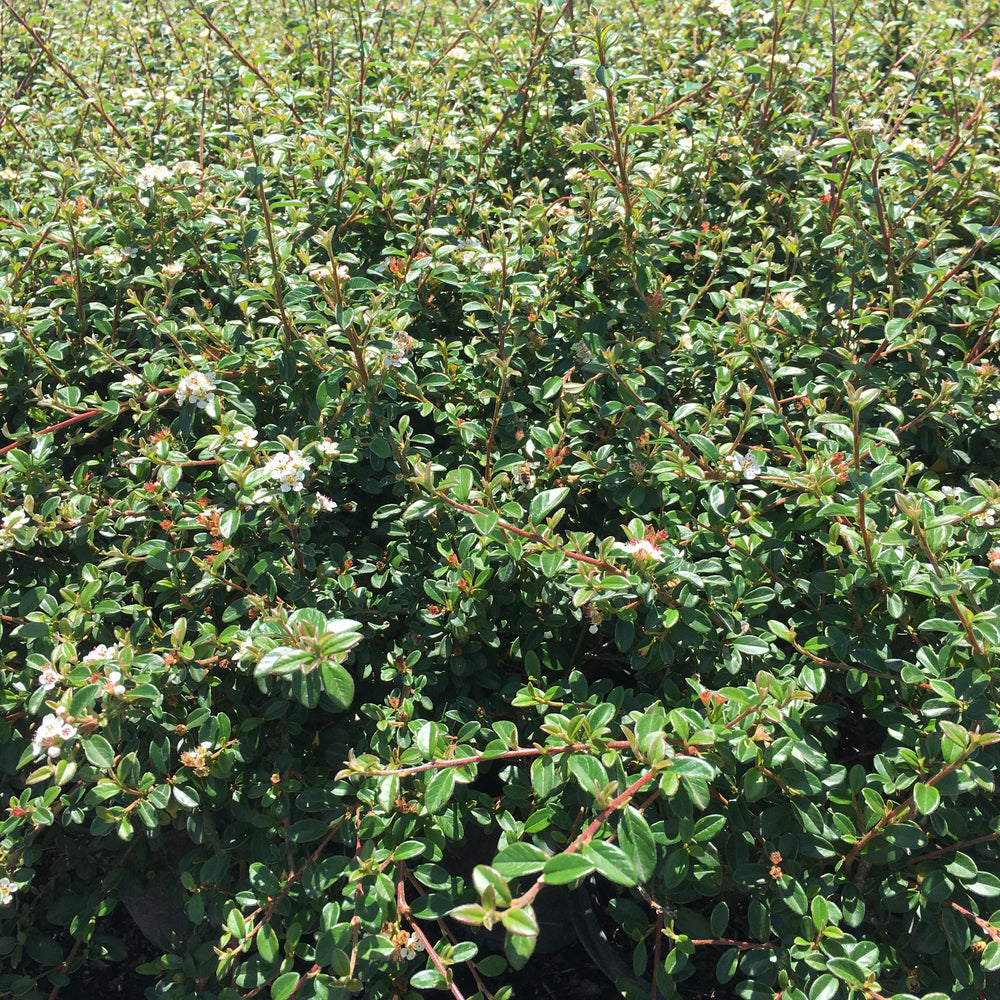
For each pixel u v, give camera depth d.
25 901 2.24
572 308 2.70
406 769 1.66
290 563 2.08
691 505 2.10
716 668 1.90
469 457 2.38
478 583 1.98
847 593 1.88
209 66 3.93
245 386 2.42
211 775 1.87
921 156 2.74
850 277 2.57
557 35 3.17
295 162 3.01
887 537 1.74
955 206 2.75
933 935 1.68
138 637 1.95
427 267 2.49
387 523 2.39
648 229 2.61
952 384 2.13
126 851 2.22
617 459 2.21
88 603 1.98
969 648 1.79
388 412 2.22
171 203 2.65
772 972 1.66
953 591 1.63
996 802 1.77
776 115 3.14
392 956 1.67
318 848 1.85
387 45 4.07
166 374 2.49
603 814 1.40
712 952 2.23
